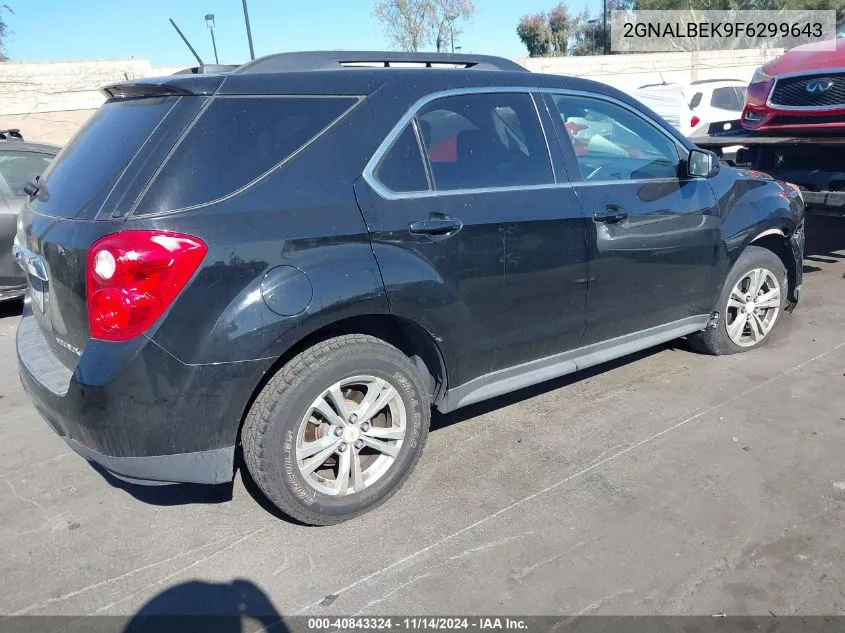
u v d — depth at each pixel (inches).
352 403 118.3
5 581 107.8
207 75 110.5
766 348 189.3
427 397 125.0
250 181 106.4
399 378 119.0
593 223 140.3
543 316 137.2
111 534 118.8
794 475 127.6
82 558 112.7
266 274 103.8
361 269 111.0
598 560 107.3
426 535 115.3
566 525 116.0
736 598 98.7
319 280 107.3
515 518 118.6
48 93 647.8
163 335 98.6
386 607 99.7
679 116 510.9
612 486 126.6
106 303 97.9
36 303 122.9
